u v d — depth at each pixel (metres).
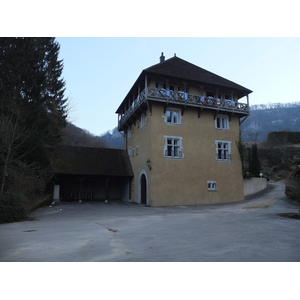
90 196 26.92
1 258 5.45
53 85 28.97
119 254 5.74
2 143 14.90
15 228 9.70
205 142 22.23
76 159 24.34
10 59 22.55
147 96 20.05
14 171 14.91
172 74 20.98
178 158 20.98
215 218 12.18
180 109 21.78
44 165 19.56
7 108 18.62
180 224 10.42
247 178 26.00
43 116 24.20
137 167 23.47
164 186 20.17
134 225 10.34
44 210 16.81
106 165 24.94
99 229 9.39
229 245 6.54
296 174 19.75
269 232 8.34
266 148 46.41
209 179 21.86
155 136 20.47
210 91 23.55
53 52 29.38
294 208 16.16
